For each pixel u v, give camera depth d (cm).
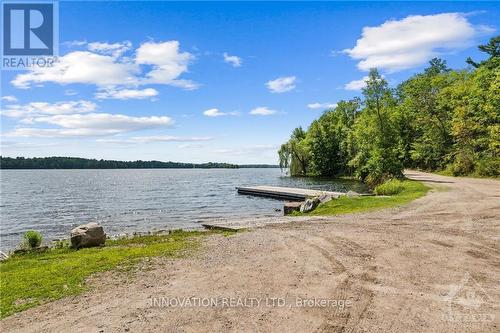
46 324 620
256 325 593
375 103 4034
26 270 973
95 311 668
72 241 1381
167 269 932
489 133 4088
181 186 7344
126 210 3428
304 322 600
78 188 7050
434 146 5703
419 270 863
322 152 8019
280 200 3947
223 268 926
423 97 6356
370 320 602
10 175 16238
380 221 1580
